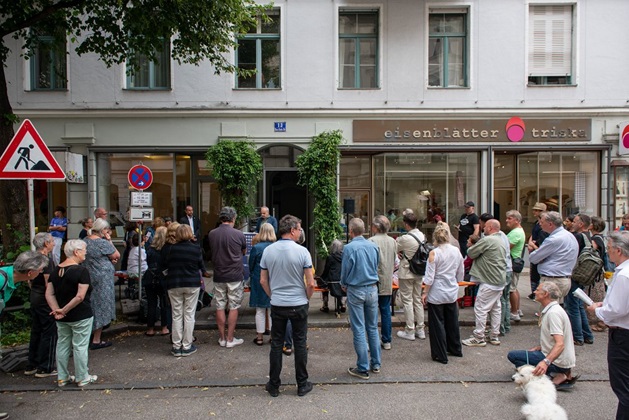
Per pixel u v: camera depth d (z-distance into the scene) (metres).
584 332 6.14
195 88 10.87
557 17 11.23
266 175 11.16
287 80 10.92
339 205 10.90
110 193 11.12
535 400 3.91
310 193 11.02
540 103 11.16
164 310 6.69
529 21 11.20
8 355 5.28
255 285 6.17
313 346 6.09
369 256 4.95
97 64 10.80
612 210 11.28
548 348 4.48
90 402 4.37
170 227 6.00
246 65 11.05
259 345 6.18
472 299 7.98
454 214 11.45
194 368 5.29
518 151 11.38
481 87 11.10
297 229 4.73
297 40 10.91
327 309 7.73
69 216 10.91
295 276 4.46
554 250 5.84
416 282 6.41
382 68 11.01
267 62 11.12
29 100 10.76
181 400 4.40
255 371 5.18
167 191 11.20
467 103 11.09
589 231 7.33
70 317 4.64
